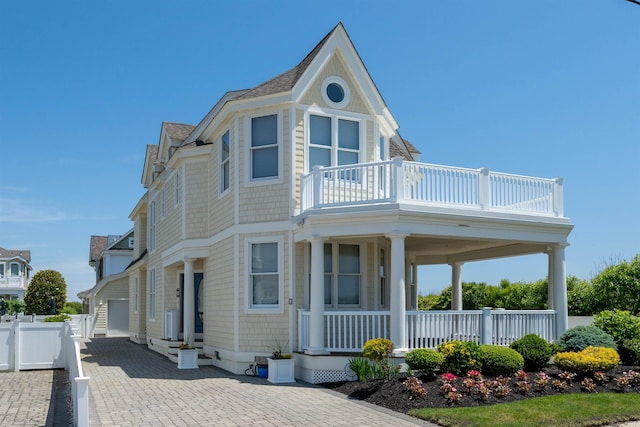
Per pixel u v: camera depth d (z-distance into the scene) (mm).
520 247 18516
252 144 17297
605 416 10305
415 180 14711
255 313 16688
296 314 16125
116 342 32062
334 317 14867
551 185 16672
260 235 16797
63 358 18266
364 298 17219
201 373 17047
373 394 12328
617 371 13805
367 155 17625
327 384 14250
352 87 17656
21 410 11547
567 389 12266
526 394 11891
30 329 18078
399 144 23297
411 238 17109
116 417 10734
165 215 24359
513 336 15500
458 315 14883
